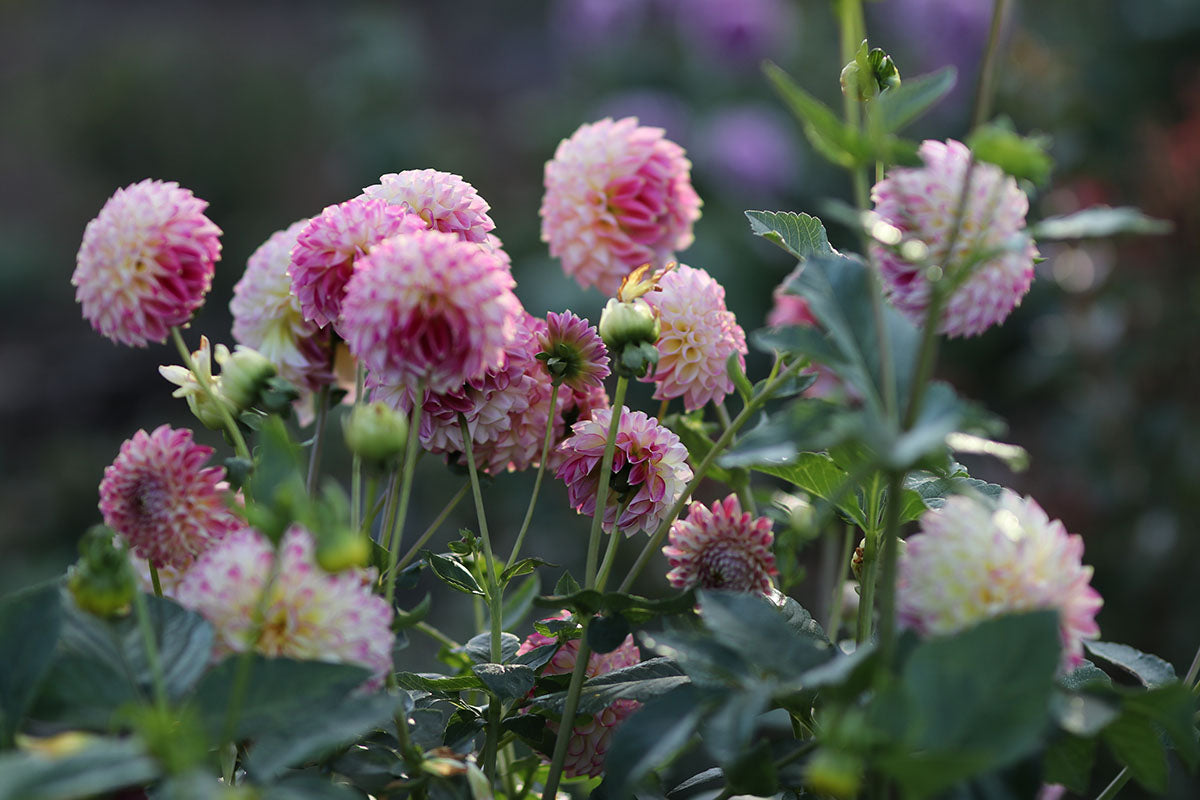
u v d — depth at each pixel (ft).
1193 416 14.33
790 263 20.63
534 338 6.40
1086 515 14.57
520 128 30.55
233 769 6.18
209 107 33.42
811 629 6.20
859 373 5.80
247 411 6.26
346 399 6.58
